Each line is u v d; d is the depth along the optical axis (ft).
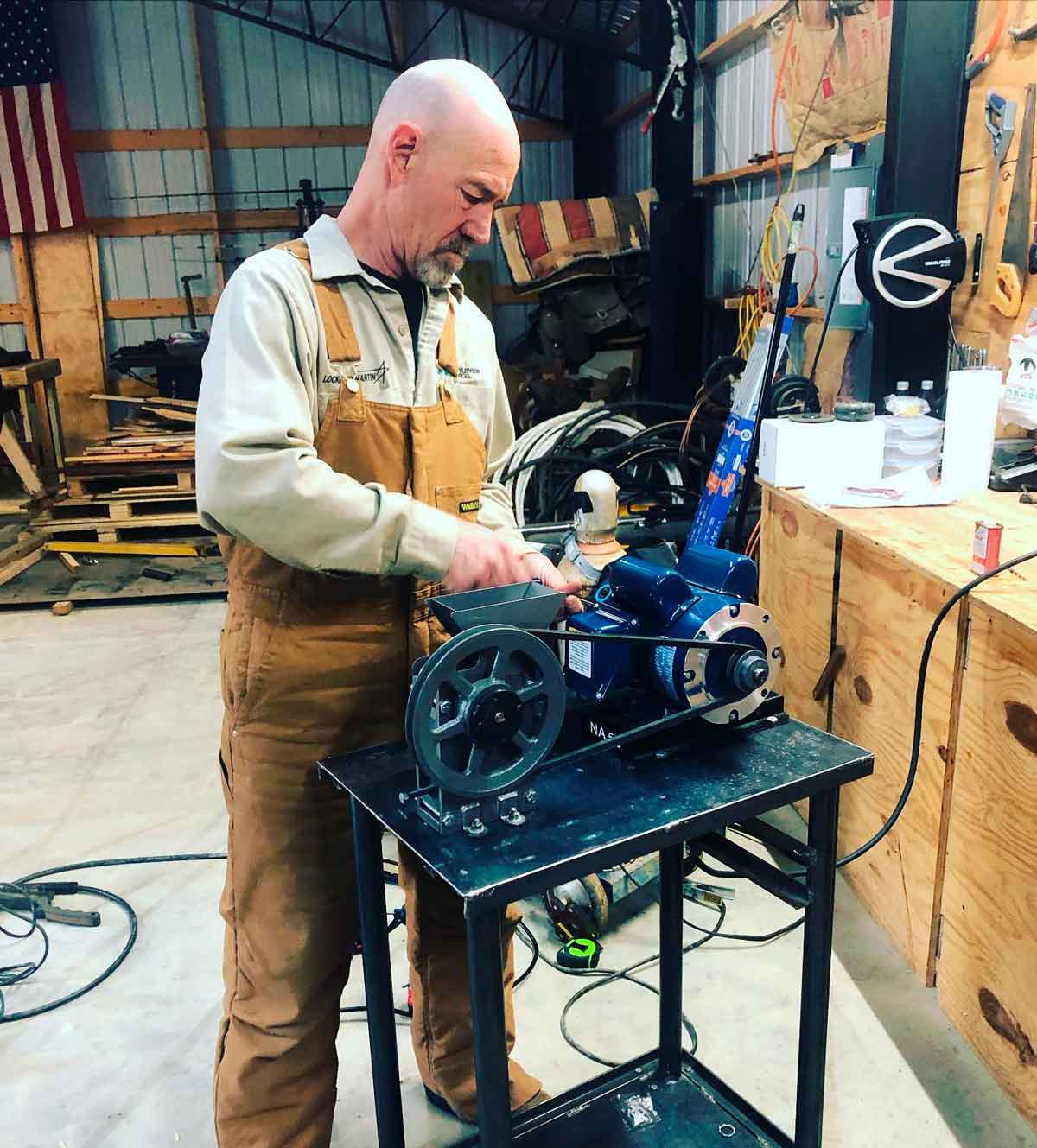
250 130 21.93
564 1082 5.92
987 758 5.62
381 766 4.16
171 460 16.81
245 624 4.31
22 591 15.31
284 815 4.44
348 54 21.59
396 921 7.29
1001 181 7.81
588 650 4.19
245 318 3.86
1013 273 7.69
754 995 6.55
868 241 8.14
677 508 11.84
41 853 8.52
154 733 10.78
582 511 6.80
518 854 3.48
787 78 12.12
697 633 4.02
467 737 3.55
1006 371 7.91
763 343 9.52
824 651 7.86
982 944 5.79
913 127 8.25
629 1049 6.16
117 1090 6.01
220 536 4.42
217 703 11.51
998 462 7.68
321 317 4.03
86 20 20.93
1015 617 4.89
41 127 20.65
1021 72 7.52
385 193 3.97
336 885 4.60
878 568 6.82
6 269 21.70
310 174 22.29
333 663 4.29
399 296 4.18
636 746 4.16
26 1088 6.03
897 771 6.73
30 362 18.75
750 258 14.51
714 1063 5.99
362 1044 6.33
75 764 10.09
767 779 3.97
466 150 3.81
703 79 15.80
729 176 14.48
